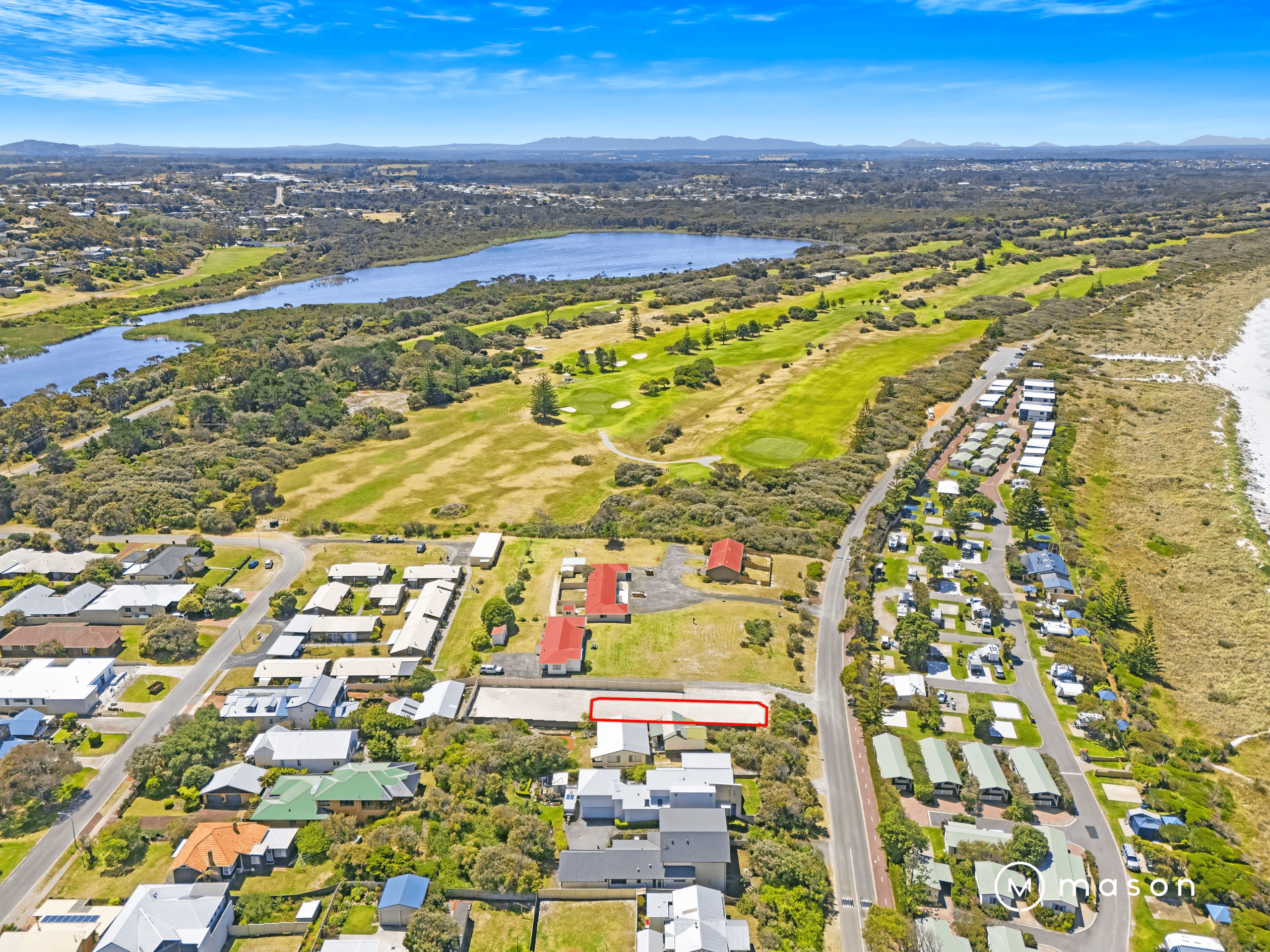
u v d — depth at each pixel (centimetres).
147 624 13225
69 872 8706
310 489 18862
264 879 8600
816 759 10456
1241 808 9806
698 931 7725
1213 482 18925
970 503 17075
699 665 12231
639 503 17550
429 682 11788
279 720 10944
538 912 8306
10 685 11431
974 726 10925
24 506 17412
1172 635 13388
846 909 8356
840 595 14225
